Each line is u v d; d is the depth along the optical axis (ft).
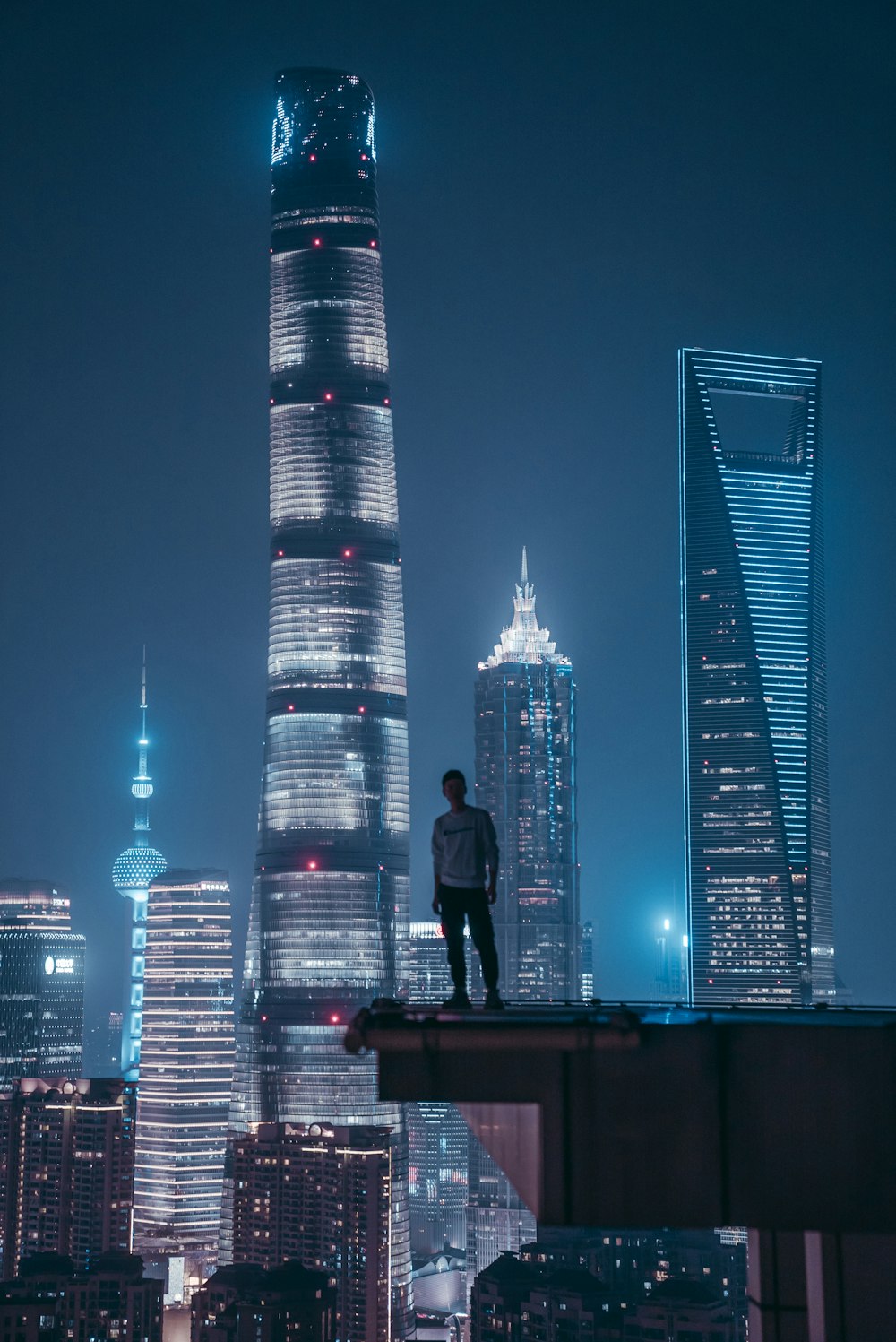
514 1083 91.97
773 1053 92.43
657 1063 92.22
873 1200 91.20
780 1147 91.50
